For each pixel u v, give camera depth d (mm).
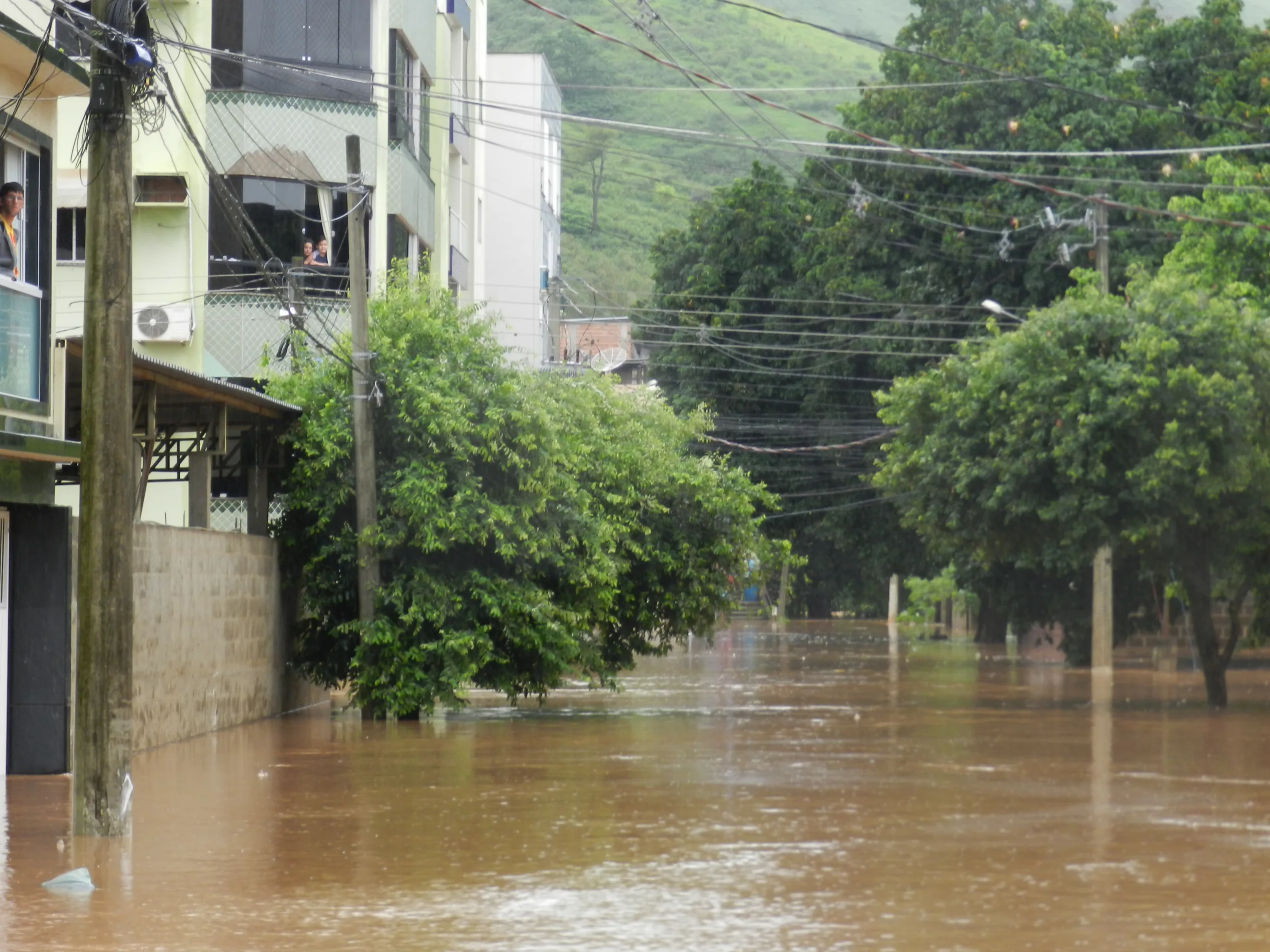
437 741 29344
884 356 66688
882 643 81375
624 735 30719
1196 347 37219
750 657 66188
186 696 29625
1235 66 64812
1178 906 13680
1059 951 11977
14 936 12648
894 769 24562
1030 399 38250
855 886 14695
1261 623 46062
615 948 12148
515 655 35438
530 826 18500
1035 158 62625
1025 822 18734
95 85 17609
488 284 82625
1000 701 41062
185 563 29438
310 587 34938
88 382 17656
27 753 23469
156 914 13523
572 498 35656
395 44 47156
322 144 43688
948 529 41562
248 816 19359
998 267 64500
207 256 42594
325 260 43781
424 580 33969
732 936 12539
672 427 46062
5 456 22047
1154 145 63094
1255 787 22156
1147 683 49062
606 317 147500
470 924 13070
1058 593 60000
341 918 13320
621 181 194375
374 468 33594
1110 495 37938
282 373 38094
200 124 41625
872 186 67500
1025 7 70875
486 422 34156
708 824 18625
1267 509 38312
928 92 67000
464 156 63125
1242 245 49938
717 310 79625
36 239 23172
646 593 42312
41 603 23578
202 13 42906
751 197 79188
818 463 75875
